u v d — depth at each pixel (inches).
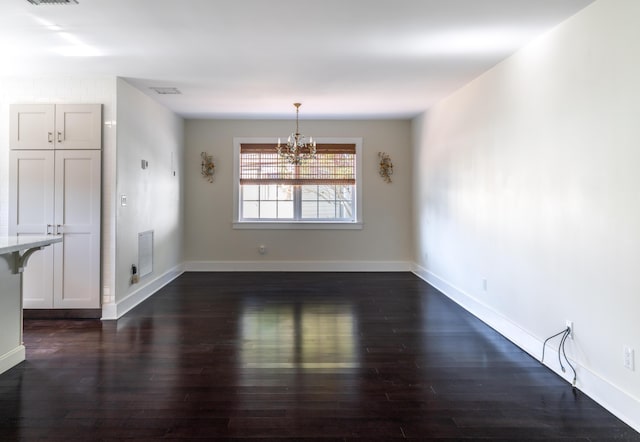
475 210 178.4
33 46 139.8
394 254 280.7
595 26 104.7
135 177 194.5
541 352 128.3
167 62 156.6
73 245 173.2
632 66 92.7
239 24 122.5
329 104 228.4
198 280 248.4
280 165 276.5
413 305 194.7
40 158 172.9
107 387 110.0
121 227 180.1
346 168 278.4
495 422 93.7
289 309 187.2
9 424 91.9
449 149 208.4
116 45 139.3
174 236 255.0
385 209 279.4
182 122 268.4
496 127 158.6
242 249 277.3
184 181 272.8
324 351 136.3
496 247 159.3
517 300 143.7
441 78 176.4
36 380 113.9
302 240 278.8
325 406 100.4
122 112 179.6
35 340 146.3
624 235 95.6
